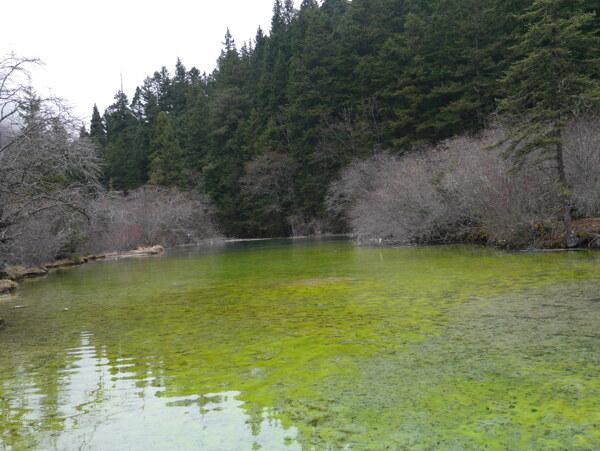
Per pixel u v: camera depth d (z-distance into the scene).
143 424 3.62
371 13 46.28
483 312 6.77
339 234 42.91
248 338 6.09
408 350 5.14
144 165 60.69
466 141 24.41
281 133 51.59
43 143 11.22
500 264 12.23
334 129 44.19
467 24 33.53
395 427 3.35
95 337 6.62
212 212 51.97
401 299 8.17
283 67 52.97
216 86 67.19
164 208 42.06
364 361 4.85
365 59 42.50
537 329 5.69
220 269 15.91
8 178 11.03
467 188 18.78
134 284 12.84
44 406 4.07
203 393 4.20
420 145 33.22
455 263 13.12
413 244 22.06
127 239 33.16
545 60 15.53
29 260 18.28
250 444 3.22
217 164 54.09
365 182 34.03
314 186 44.59
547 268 10.91
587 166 15.60
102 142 63.31
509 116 17.30
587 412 3.42
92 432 3.53
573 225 15.25
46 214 15.68
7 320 8.29
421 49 36.97
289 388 4.21
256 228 51.62
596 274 9.57
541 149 16.53
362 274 12.05
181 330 6.77
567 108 15.69
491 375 4.24
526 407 3.55
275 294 9.62
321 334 6.07
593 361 4.47
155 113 66.12
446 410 3.58
